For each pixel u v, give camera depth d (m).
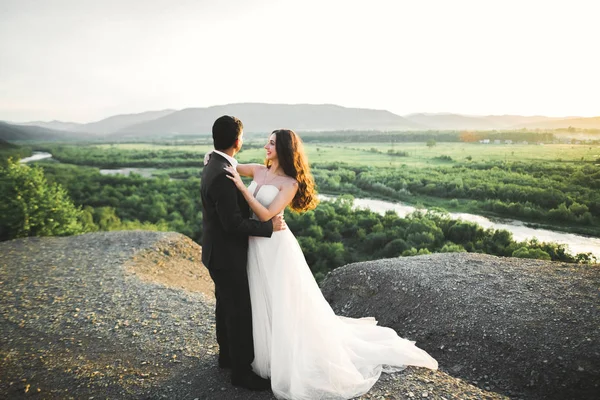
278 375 2.74
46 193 14.17
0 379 3.20
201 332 4.12
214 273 2.71
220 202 2.49
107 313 4.66
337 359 2.86
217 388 2.95
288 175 2.79
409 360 3.19
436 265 5.95
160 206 55.31
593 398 3.19
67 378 3.21
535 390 3.40
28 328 4.23
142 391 3.00
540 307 4.36
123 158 146.38
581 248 25.88
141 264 7.30
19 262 6.97
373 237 34.41
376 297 5.40
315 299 2.96
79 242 8.51
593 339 3.65
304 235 37.72
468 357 3.91
